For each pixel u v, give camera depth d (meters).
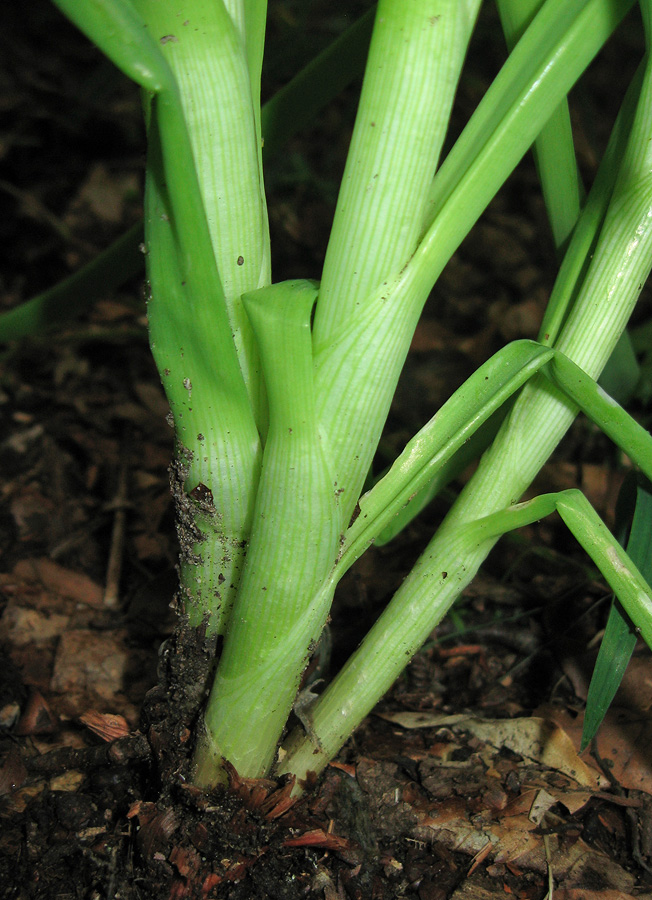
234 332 0.32
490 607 0.47
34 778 0.38
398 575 0.49
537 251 0.94
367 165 0.29
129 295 0.82
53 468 0.58
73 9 0.26
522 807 0.38
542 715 0.42
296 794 0.36
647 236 0.32
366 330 0.30
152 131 0.28
